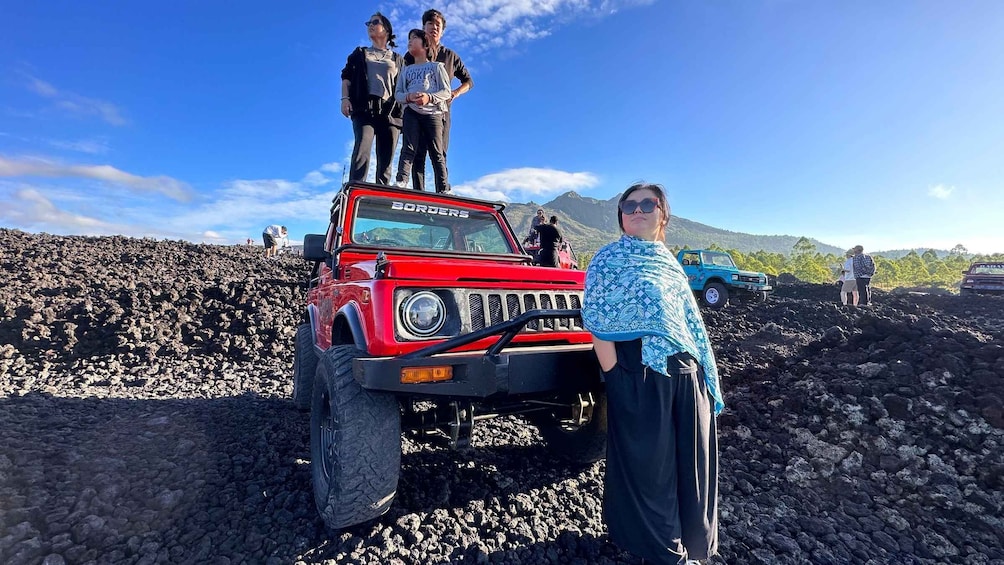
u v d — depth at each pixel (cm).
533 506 290
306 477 314
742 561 243
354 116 556
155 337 710
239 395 519
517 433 411
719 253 1684
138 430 373
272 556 232
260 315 813
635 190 237
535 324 276
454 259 388
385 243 383
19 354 627
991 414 320
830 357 452
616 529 217
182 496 278
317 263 480
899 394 365
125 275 1089
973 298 1841
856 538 265
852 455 330
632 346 211
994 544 260
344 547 241
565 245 1015
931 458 312
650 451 204
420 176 566
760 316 1274
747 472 334
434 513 278
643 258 222
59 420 382
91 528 241
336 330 316
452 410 257
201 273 1247
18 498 258
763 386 445
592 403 294
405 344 240
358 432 230
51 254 1229
